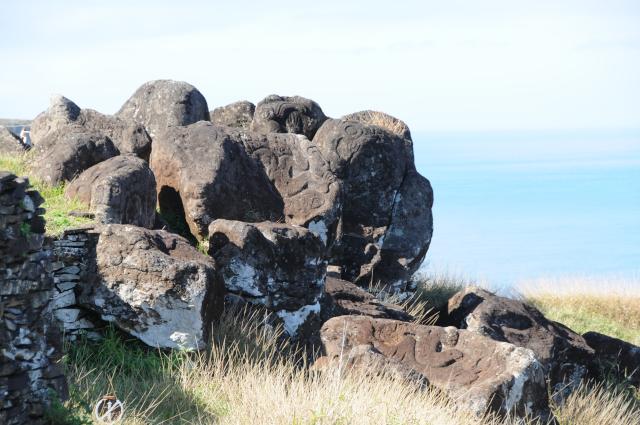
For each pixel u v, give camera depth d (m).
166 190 21.48
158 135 22.02
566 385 19.58
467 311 21.16
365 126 25.48
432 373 15.75
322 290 18.50
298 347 17.61
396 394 13.77
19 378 10.96
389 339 16.62
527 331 20.25
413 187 26.05
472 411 14.52
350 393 13.52
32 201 11.21
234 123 27.83
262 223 18.31
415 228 25.89
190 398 13.89
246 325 16.31
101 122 24.05
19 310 11.00
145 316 14.90
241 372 15.01
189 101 25.42
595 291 34.53
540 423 15.67
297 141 23.53
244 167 21.72
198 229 20.69
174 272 14.84
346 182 24.97
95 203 17.61
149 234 15.35
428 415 13.45
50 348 11.47
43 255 11.41
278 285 17.58
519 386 15.27
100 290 14.96
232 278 17.22
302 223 22.34
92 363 14.56
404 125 28.11
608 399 20.08
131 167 18.81
